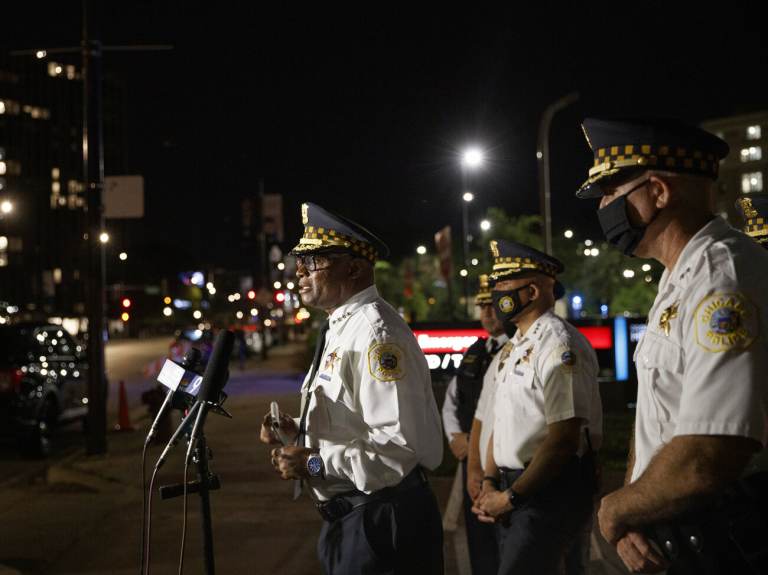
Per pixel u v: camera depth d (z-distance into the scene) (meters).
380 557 2.84
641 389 2.08
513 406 3.60
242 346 30.80
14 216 113.62
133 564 6.25
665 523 1.88
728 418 1.74
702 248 1.95
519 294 3.76
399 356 2.84
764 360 1.77
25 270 114.75
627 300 27.98
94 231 11.37
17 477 10.43
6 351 11.84
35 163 119.38
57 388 12.56
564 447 3.35
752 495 1.84
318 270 3.09
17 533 7.37
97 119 11.70
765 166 44.47
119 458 10.73
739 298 1.80
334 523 2.94
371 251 3.13
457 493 6.51
